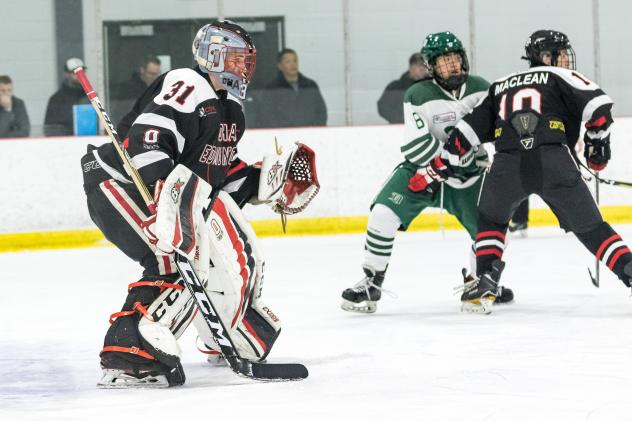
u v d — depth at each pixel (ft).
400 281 42.32
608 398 21.45
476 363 25.53
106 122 23.73
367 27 66.44
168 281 24.09
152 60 64.28
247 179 26.78
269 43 66.03
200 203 23.03
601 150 32.35
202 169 24.38
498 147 32.55
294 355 27.30
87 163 24.94
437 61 33.78
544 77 32.24
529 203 62.80
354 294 34.19
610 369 24.41
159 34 64.75
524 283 40.34
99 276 47.11
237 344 25.17
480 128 33.01
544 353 26.58
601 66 67.51
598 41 67.31
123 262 52.24
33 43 63.21
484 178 33.01
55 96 63.41
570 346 27.43
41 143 60.49
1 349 29.81
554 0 67.05
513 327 30.71
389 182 34.45
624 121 64.03
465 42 67.05
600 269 43.73
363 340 29.40
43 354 28.89
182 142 23.67
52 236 60.59
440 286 40.60
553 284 39.88
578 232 32.40
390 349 27.86
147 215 24.17
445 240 57.16
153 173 23.04
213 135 24.22
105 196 24.34
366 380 23.84
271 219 62.49
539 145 31.86
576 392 22.08
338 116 66.59
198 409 21.43
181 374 23.71
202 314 23.72
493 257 33.22
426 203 34.50
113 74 64.34
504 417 20.07
